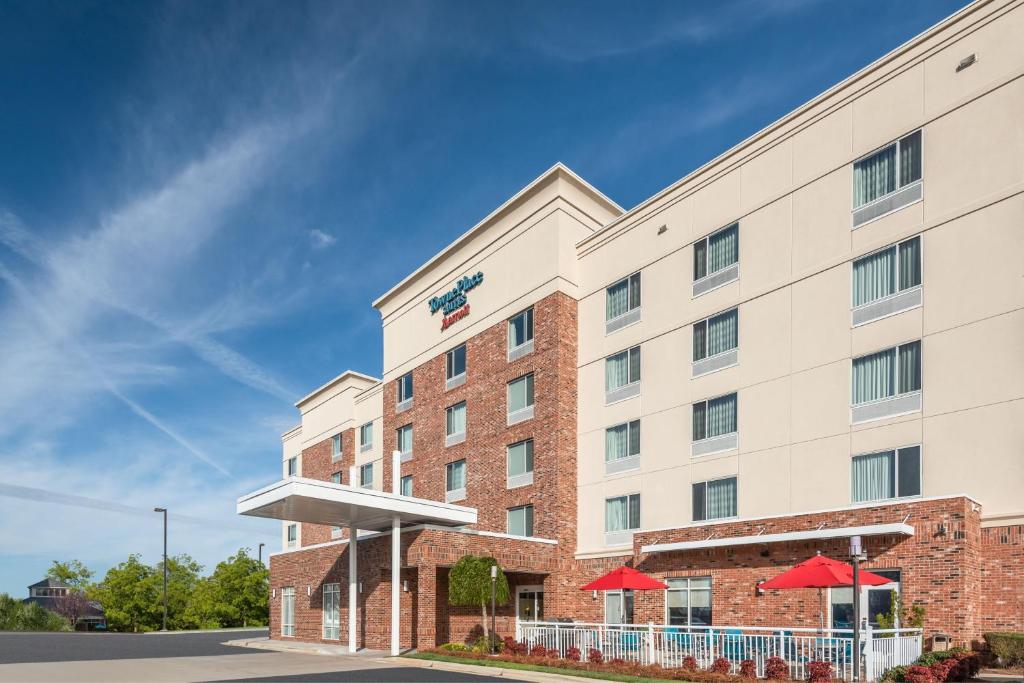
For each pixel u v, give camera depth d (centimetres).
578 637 2347
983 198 2041
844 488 2231
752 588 2269
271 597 3866
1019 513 1842
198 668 2162
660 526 2764
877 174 2300
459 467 3616
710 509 2608
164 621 5294
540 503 3116
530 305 3328
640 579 2281
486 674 2012
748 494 2492
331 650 2831
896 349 2175
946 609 1833
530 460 3216
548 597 2961
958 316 2047
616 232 3162
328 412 5269
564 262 3262
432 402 3850
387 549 2889
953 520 1859
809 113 2517
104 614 6688
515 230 3484
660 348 2892
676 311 2859
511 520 3266
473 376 3597
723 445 2605
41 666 2166
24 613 4953
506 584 2564
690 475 2694
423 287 4047
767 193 2608
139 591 6381
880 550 1995
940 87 2175
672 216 2939
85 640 3472
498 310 3506
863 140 2345
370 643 2889
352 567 2906
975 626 1830
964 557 1823
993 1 2088
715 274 2738
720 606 2345
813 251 2434
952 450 2005
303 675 1981
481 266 3662
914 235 2177
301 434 5631
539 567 2933
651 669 1870
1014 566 1831
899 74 2283
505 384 3397
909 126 2231
